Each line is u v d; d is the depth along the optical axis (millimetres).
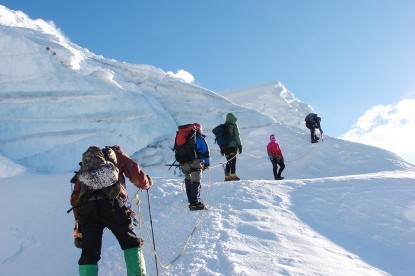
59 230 5539
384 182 7781
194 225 5301
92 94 20031
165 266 4086
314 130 18812
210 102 24359
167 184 7727
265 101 31141
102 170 3391
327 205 6492
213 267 3877
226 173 9555
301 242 4715
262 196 6797
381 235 5398
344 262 4266
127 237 3414
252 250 4305
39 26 25047
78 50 24625
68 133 18750
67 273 4383
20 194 7484
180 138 6254
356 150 17250
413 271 4406
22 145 17688
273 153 12852
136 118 20891
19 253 4934
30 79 19141
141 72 24766
